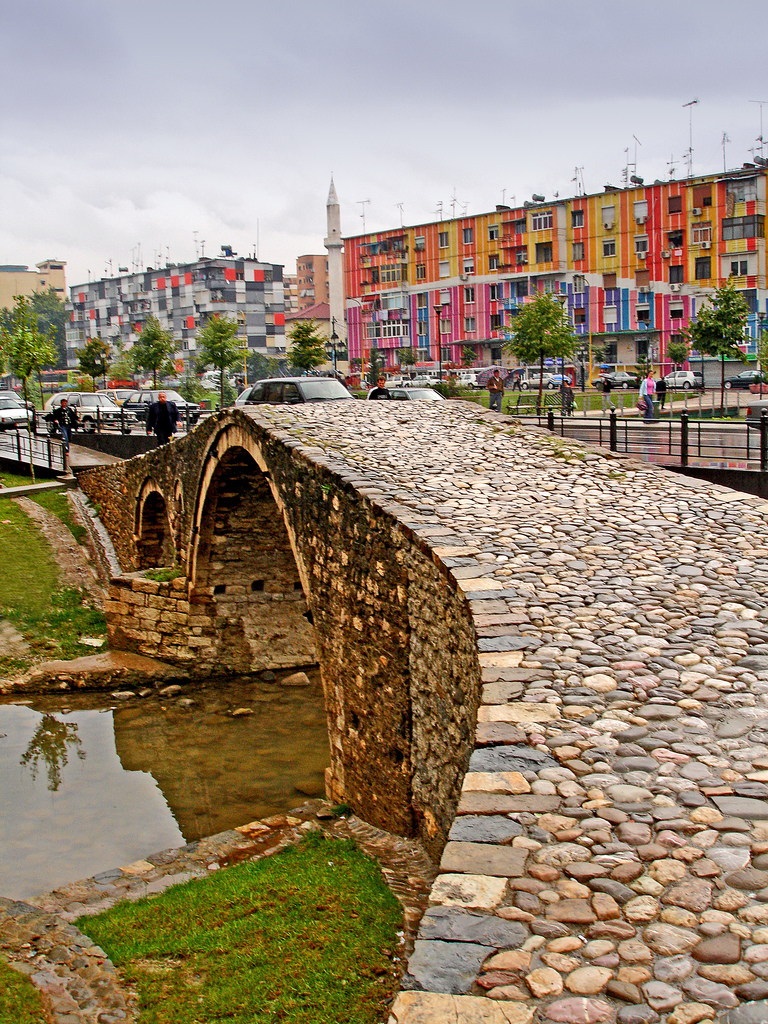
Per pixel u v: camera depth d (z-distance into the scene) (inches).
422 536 358.6
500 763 194.9
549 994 130.0
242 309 4397.1
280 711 742.5
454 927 144.6
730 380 1857.8
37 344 1352.1
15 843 510.3
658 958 136.4
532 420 1066.1
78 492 1274.6
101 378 3021.7
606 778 188.1
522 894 152.2
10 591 935.0
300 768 623.2
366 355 3139.8
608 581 313.9
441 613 332.5
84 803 570.3
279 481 561.6
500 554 340.8
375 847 394.3
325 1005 263.3
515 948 139.5
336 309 3604.8
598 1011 126.4
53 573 1000.2
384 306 3051.2
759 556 344.2
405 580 376.2
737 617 278.7
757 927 142.4
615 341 2496.3
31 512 1178.0
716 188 2268.7
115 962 316.2
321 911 331.0
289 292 5551.2
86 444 1519.4
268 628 840.3
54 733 699.4
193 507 805.9
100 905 386.3
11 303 6008.9
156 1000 283.6
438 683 339.0
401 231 2962.6
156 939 332.5
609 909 147.4
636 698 224.7
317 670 847.1
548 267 2593.5
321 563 485.7
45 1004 292.5
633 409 1301.7
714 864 158.1
